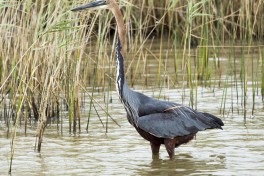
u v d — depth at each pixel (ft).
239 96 56.70
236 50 78.69
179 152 41.14
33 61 46.60
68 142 43.68
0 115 50.70
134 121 39.70
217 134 45.37
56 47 45.09
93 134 45.96
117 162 38.70
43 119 41.57
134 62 74.23
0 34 47.85
